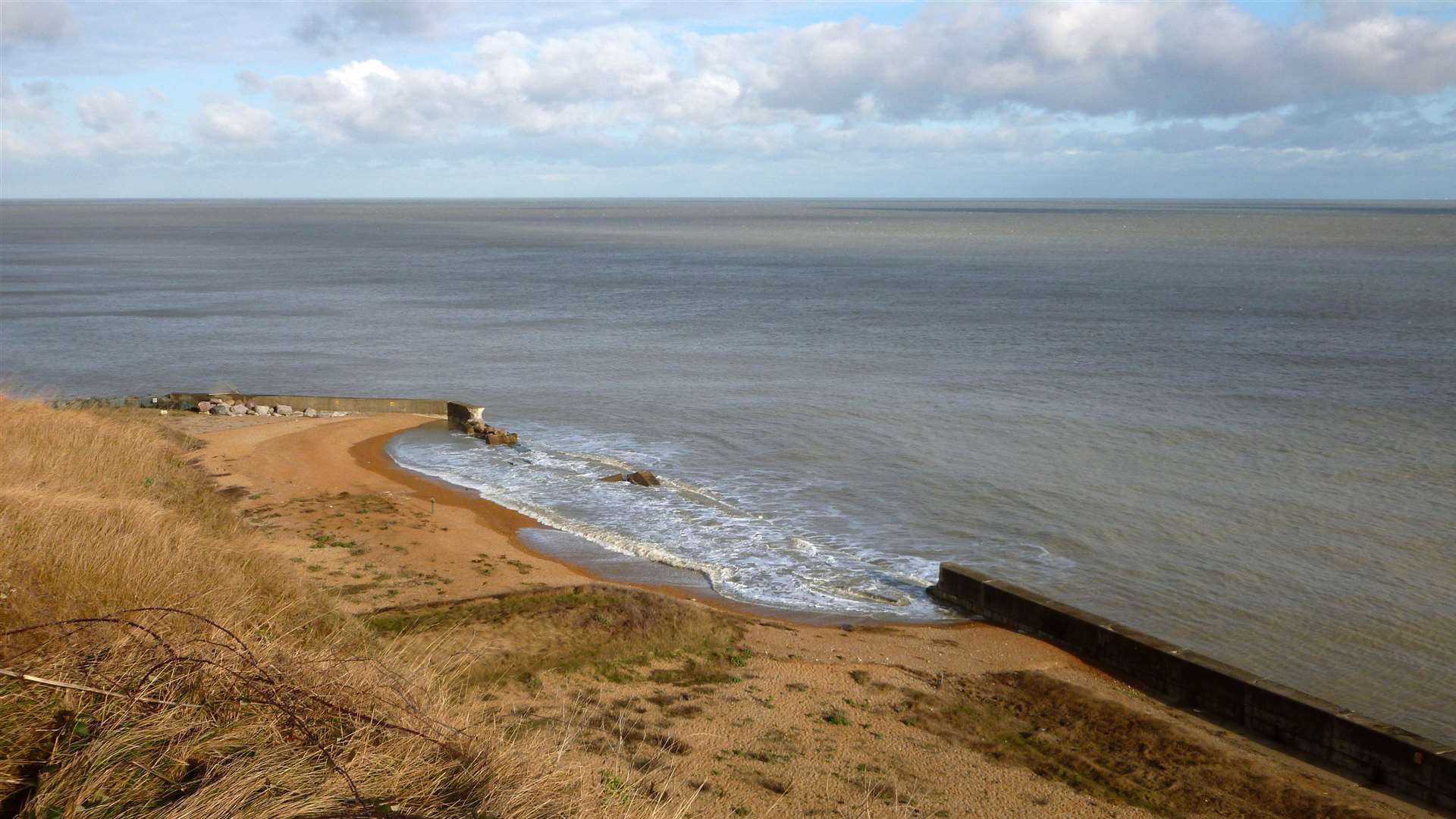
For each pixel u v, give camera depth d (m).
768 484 32.62
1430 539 26.89
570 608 18.92
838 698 16.36
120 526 11.52
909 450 36.50
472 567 22.45
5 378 49.53
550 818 5.32
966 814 12.59
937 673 18.23
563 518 28.77
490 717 11.78
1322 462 34.31
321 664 6.45
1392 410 41.88
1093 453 35.88
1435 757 14.23
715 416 42.56
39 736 4.77
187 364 56.09
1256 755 15.66
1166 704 17.81
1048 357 56.78
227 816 4.34
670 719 14.44
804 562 25.64
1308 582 24.14
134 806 4.37
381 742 5.45
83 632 6.03
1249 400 44.41
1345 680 19.41
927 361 56.16
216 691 5.44
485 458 36.03
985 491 31.42
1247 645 20.97
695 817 10.83
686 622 19.05
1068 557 25.95
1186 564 25.33
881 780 13.16
